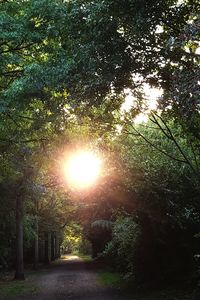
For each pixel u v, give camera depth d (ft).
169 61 28.19
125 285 65.87
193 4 26.71
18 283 84.53
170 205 49.49
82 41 28.89
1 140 63.67
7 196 97.04
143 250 63.31
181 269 56.29
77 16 28.25
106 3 26.14
